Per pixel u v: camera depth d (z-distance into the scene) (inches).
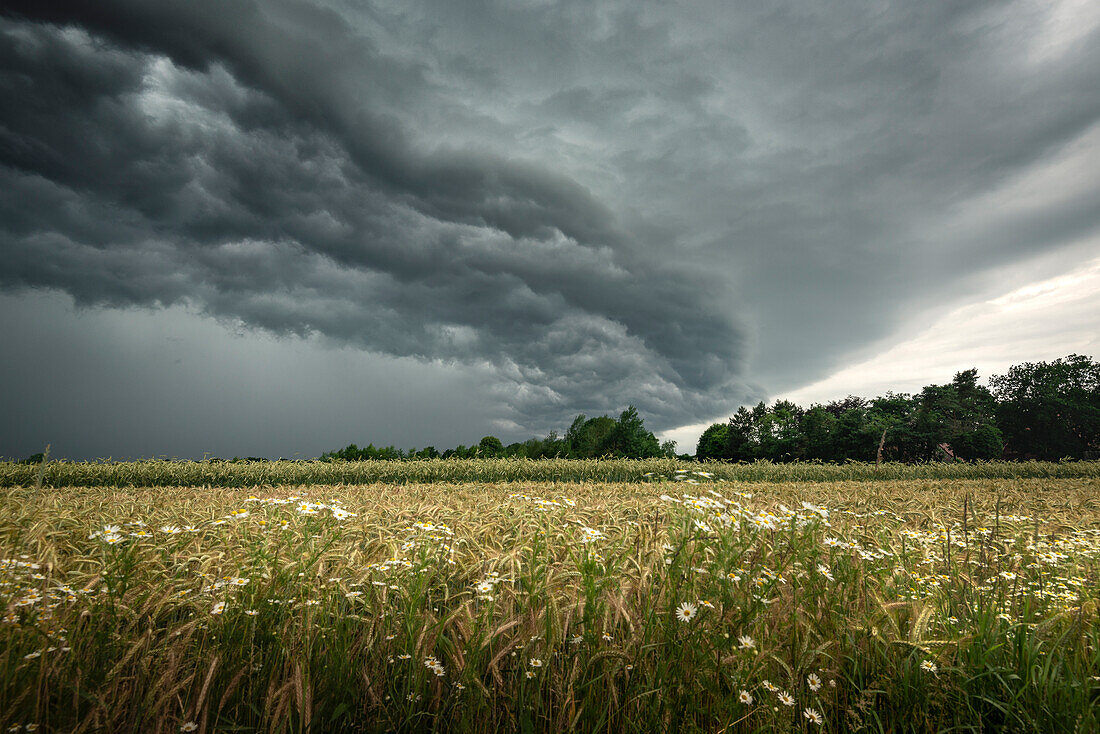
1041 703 78.2
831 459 1561.3
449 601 104.0
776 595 101.7
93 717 71.9
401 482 605.3
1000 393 1806.1
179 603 93.1
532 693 86.3
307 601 92.6
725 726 75.7
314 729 78.5
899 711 85.5
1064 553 144.2
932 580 122.9
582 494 339.0
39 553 113.3
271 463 655.8
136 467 552.1
